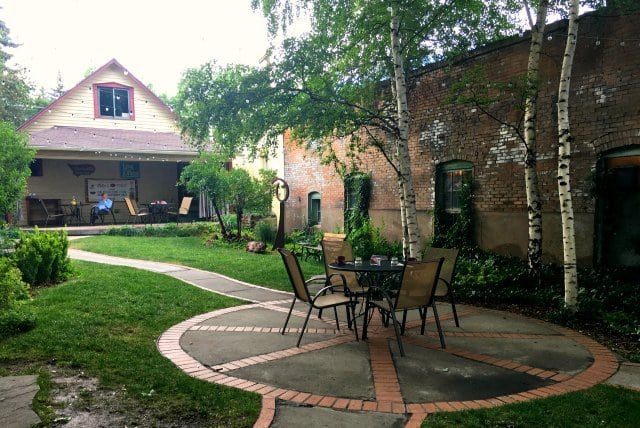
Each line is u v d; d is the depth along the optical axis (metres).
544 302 6.74
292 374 4.00
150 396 3.47
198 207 22.33
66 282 7.65
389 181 12.38
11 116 26.45
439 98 10.70
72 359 4.16
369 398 3.52
